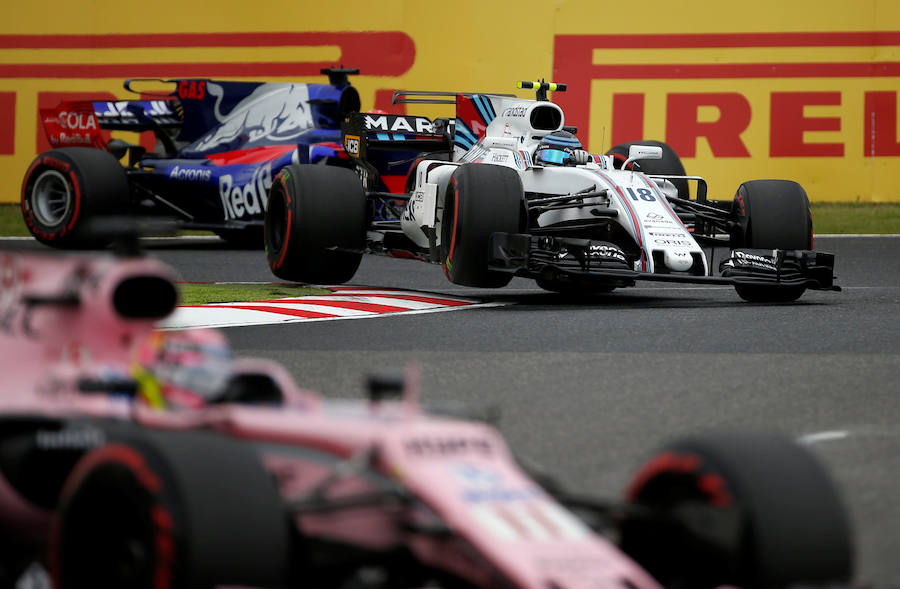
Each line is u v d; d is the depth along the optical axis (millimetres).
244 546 12477
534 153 47625
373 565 13352
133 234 16062
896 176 73562
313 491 13211
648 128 75000
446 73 76250
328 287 49031
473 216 41344
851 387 28938
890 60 73188
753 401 27484
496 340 35125
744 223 44844
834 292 48625
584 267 40562
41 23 77500
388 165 54062
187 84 67062
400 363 31484
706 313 41031
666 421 25719
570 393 28203
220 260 59625
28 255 16516
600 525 14555
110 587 12969
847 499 20422
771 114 74125
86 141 66812
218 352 15555
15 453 15828
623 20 75062
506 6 75688
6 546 16766
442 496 12492
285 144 63406
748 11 74062
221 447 13008
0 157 77312
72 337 16078
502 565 11867
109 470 12945
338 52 76750
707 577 13906
